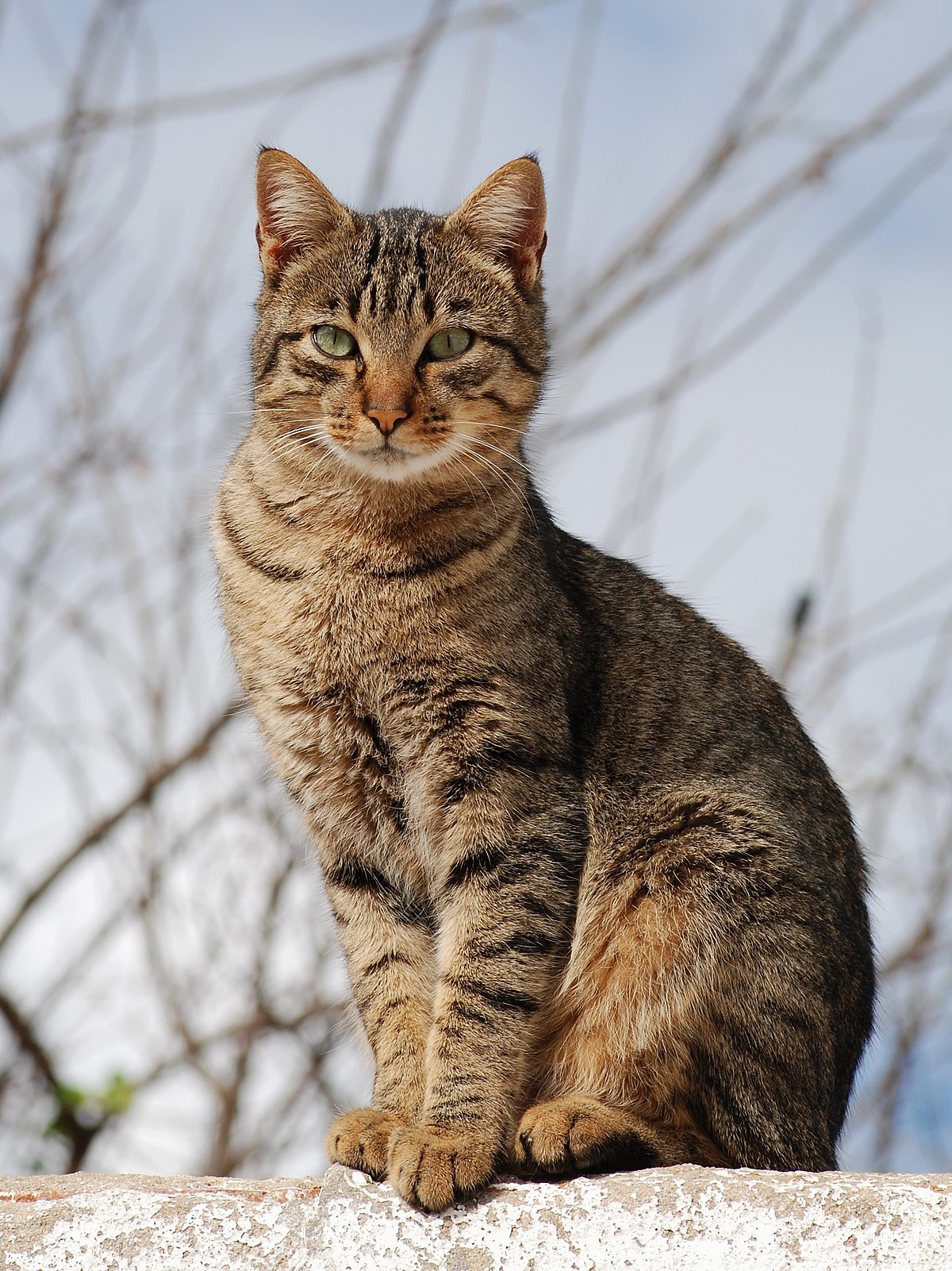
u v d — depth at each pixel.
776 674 10.95
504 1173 6.71
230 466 8.24
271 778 8.99
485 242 8.16
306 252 8.07
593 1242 5.56
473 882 7.14
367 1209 5.73
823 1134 6.96
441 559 7.41
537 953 7.00
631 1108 7.15
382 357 7.60
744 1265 5.39
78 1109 11.43
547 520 8.34
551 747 7.30
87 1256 5.61
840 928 7.31
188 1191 5.87
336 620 7.42
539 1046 7.34
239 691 8.40
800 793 7.82
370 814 7.62
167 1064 11.49
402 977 7.49
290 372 7.79
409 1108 7.14
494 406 7.91
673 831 7.41
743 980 7.08
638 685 7.81
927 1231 5.33
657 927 7.23
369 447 7.43
